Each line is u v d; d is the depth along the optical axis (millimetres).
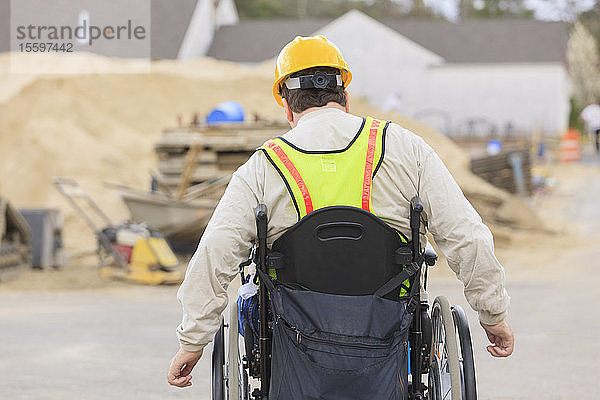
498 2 149500
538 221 34750
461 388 5391
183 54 75250
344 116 5449
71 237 31734
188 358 5312
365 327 5012
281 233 5262
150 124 39656
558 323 15117
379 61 83438
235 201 5262
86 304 19203
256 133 27688
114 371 11477
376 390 4980
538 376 10703
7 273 23500
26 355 12719
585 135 99250
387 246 5180
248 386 5797
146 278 22438
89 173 35219
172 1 78438
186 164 27344
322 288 5168
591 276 23297
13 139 36219
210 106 41750
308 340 5008
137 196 25344
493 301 5254
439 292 19781
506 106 83375
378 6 153875
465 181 37344
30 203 34125
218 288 5180
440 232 5270
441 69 83125
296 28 83375
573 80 125188
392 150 5316
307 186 5219
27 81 41438
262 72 47188
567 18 146500
